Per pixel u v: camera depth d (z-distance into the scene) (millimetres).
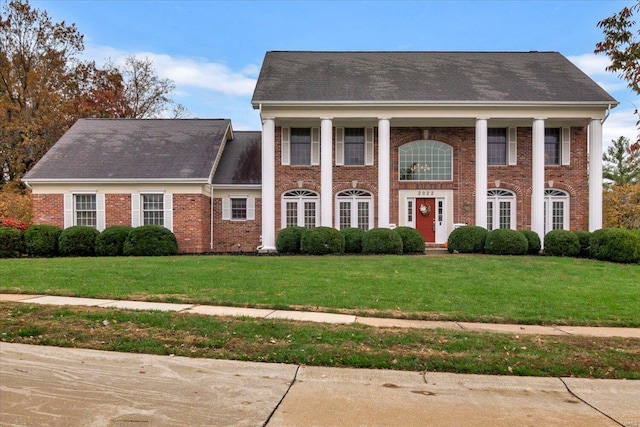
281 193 22234
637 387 5180
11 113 30875
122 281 10867
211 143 23250
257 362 5805
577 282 11508
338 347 6215
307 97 20078
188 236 20500
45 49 32656
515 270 13312
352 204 22359
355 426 4164
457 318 7957
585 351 6191
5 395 4793
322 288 10320
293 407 4570
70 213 20562
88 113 35000
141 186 20547
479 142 20281
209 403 4641
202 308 8328
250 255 18016
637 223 29875
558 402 4762
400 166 22391
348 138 22641
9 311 7754
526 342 6512
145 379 5266
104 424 4148
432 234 22219
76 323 7145
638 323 7762
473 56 25094
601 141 20312
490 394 4953
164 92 41500
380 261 15062
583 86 21281
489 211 22234
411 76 22453
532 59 24688
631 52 6781
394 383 5227
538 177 20453
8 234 17703
